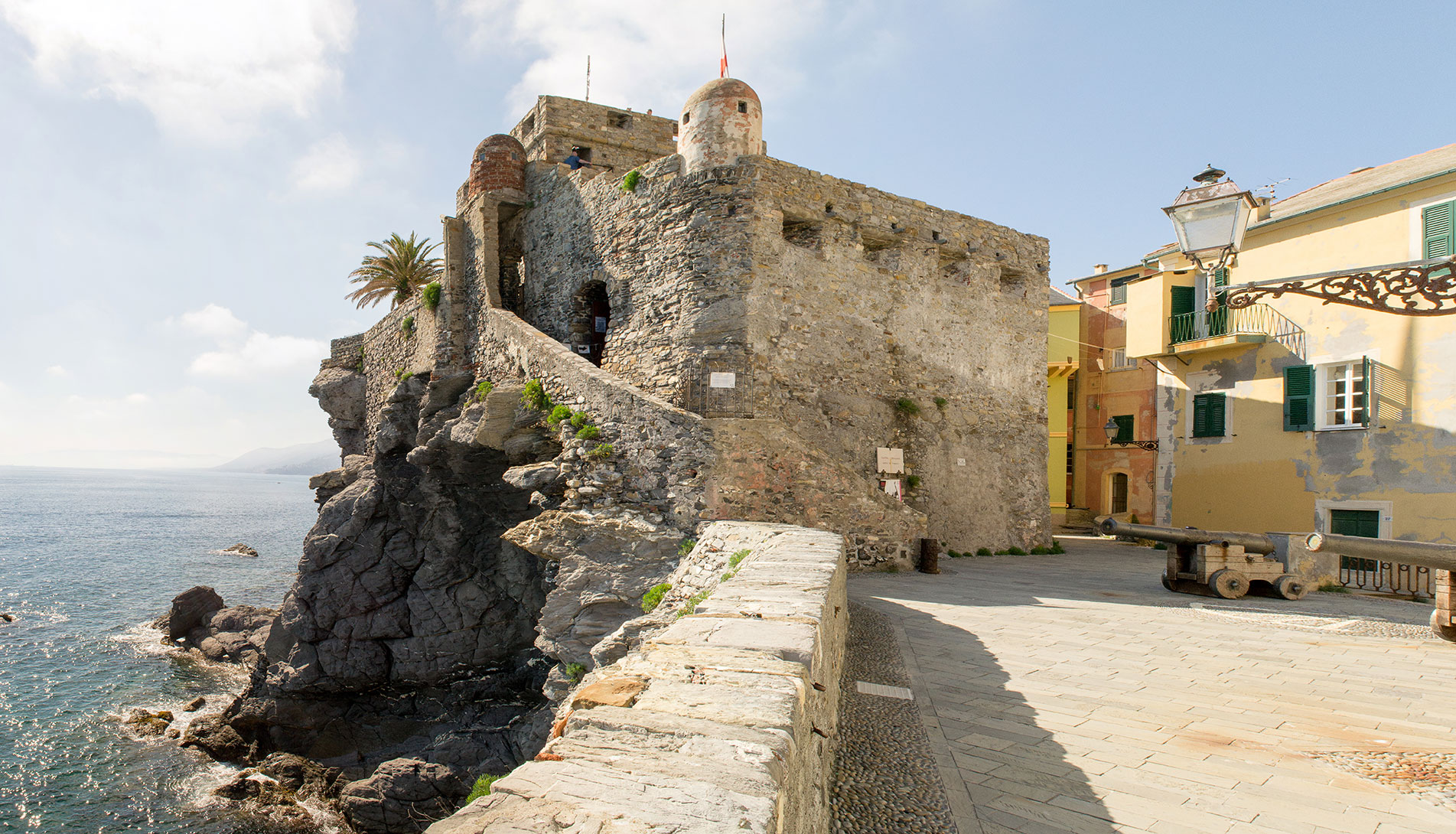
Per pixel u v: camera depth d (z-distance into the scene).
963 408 20.88
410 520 26.05
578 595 14.67
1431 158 20.53
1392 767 5.34
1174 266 25.61
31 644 38.97
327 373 37.12
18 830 20.53
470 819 2.10
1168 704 6.73
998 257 22.16
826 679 5.06
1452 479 18.28
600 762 2.52
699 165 17.77
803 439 17.41
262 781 23.11
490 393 18.48
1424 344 18.95
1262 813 4.61
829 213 18.61
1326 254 21.17
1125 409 31.48
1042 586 14.12
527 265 23.89
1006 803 4.69
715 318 17.08
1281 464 22.05
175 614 39.84
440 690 24.78
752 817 2.08
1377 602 12.41
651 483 15.09
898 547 16.38
